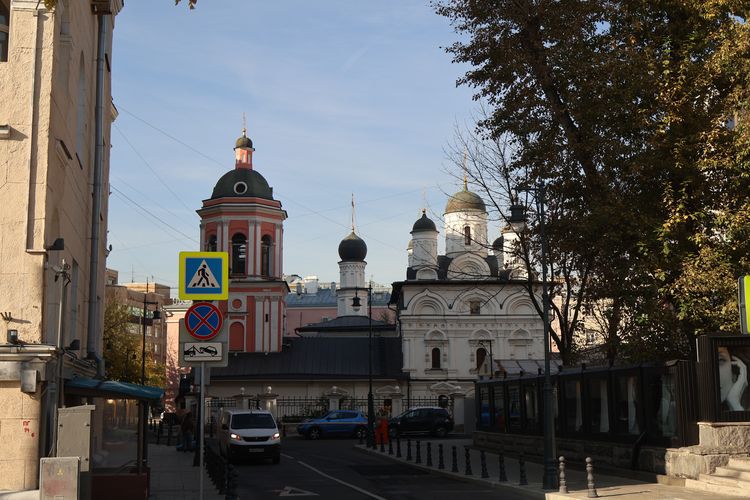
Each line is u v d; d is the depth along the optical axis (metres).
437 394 65.88
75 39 17.33
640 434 21.31
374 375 65.94
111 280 117.69
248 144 70.75
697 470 18.47
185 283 14.08
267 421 31.61
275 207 69.31
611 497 17.17
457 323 66.81
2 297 13.61
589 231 21.91
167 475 24.41
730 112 20.00
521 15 23.02
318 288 128.75
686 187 21.09
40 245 13.87
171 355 91.50
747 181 20.25
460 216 72.25
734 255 20.11
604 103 21.25
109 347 61.34
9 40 14.21
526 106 23.28
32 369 13.31
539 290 66.31
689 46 21.08
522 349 66.56
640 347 20.86
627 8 21.94
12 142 13.95
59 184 15.48
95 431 16.67
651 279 20.78
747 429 18.67
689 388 19.30
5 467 13.16
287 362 67.00
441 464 26.38
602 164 22.00
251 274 67.81
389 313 117.38
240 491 20.91
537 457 29.23
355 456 35.19
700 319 20.39
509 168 24.94
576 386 26.16
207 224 68.81
